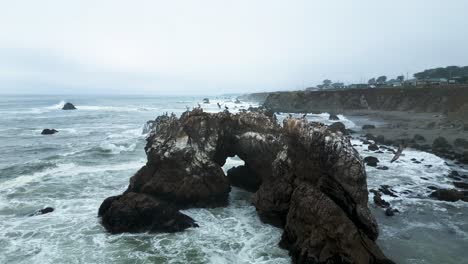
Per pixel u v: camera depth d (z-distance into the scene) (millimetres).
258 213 18766
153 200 17797
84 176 25828
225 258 14641
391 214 19891
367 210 14898
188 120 21281
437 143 40000
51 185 23609
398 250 15844
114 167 28641
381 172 29391
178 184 19828
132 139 43156
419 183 26266
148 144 23062
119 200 18078
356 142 44906
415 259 15047
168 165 20016
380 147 40812
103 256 14672
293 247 14773
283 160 18250
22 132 53656
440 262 14812
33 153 36406
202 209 19891
